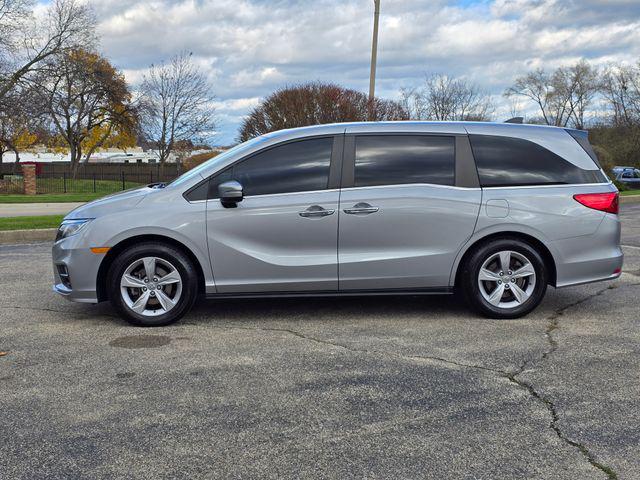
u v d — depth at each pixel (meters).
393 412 3.55
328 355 4.59
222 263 5.41
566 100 59.72
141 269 5.45
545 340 4.93
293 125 25.89
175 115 43.22
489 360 4.45
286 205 5.38
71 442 3.22
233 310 6.03
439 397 3.76
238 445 3.16
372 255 5.45
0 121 34.94
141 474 2.89
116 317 5.80
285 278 5.44
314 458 3.02
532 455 3.02
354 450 3.09
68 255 5.41
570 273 5.57
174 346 4.86
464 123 5.70
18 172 43.25
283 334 5.17
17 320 5.74
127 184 39.16
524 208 5.48
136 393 3.88
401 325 5.42
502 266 5.54
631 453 3.03
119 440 3.24
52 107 37.88
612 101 50.03
